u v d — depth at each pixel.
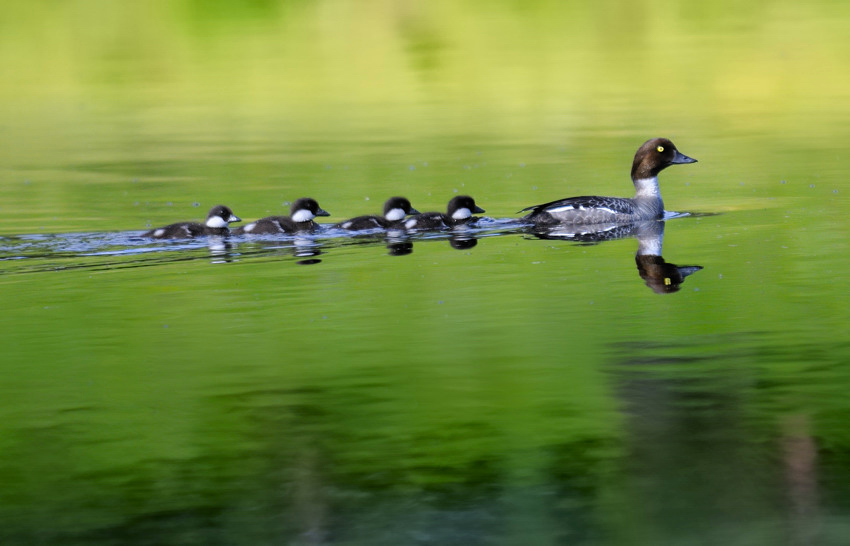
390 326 13.91
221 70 42.19
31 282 16.27
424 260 17.56
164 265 17.30
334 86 38.91
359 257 17.81
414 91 37.69
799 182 23.22
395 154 27.80
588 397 11.34
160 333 13.73
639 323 13.84
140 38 48.66
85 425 10.88
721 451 10.05
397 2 54.06
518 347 12.97
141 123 33.44
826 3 52.03
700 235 18.92
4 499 9.41
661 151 21.08
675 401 11.21
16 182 24.97
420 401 11.34
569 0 54.53
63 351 13.06
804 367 12.10
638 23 49.50
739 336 13.21
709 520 8.84
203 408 11.23
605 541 8.56
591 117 32.59
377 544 8.63
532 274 16.48
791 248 17.66
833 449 10.02
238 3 54.97
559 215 20.34
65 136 31.62
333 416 10.99
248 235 19.45
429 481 9.59
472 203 20.86
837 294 14.92
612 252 17.88
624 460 9.86
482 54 43.56
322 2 54.88
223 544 8.65
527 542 8.60
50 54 45.94
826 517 8.85
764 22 48.56
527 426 10.69
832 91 35.47
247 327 13.95
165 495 9.42
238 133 31.44
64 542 8.71
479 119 32.78
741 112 32.78
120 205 22.36
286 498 9.35
